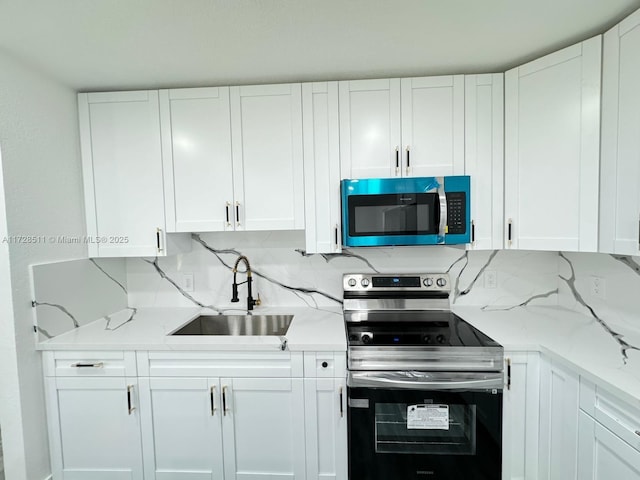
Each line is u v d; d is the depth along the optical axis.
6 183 1.35
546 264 1.94
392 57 1.48
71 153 1.67
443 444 1.34
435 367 1.33
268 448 1.45
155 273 2.06
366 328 1.59
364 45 1.38
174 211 1.73
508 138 1.59
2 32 1.21
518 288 1.96
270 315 1.90
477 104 1.61
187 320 1.79
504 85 1.60
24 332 1.40
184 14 1.15
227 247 2.04
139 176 1.72
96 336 1.53
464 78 1.61
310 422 1.42
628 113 1.19
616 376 1.04
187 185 1.72
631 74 1.18
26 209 1.42
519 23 1.25
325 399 1.42
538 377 1.35
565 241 1.42
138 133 1.71
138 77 1.60
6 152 1.35
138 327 1.67
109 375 1.47
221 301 2.05
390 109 1.64
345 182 1.60
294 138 1.68
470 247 1.65
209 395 1.45
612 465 1.01
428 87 1.63
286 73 1.61
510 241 1.60
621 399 0.97
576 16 1.21
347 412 1.39
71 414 1.49
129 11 1.12
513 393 1.36
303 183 1.69
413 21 1.22
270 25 1.23
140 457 1.49
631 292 1.46
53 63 1.44
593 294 1.69
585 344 1.32
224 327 1.93
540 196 1.49
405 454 1.35
